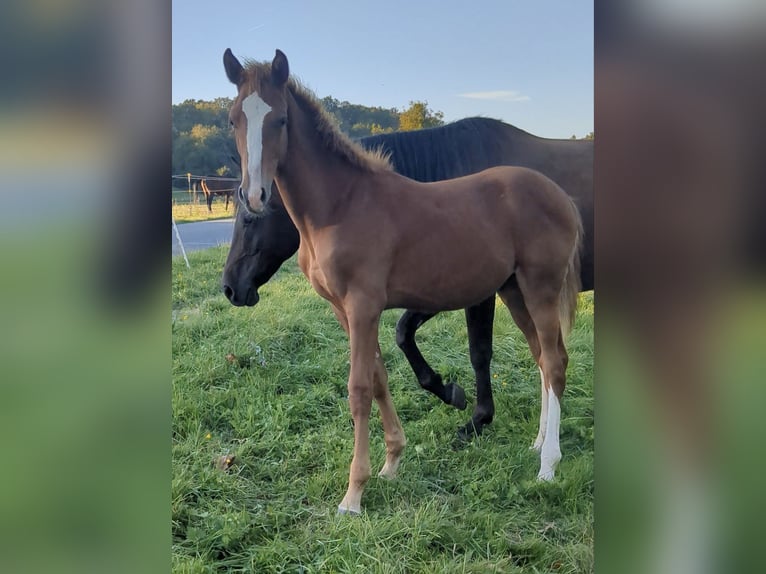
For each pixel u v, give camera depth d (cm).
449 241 262
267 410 321
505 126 323
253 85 237
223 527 234
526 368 374
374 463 288
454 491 269
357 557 219
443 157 318
